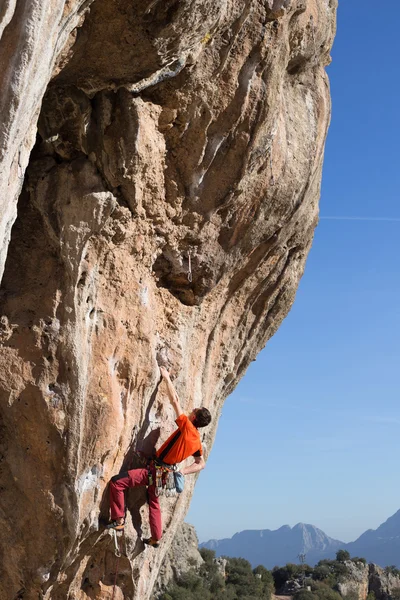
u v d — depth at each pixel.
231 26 5.95
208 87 6.12
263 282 8.23
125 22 4.96
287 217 7.47
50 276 5.85
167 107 6.12
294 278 8.77
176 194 6.49
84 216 5.83
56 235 5.85
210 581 48.56
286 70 7.23
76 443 5.88
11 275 5.88
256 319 8.61
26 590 6.15
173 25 5.05
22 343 5.74
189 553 49.84
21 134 4.05
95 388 6.02
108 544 6.56
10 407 5.74
